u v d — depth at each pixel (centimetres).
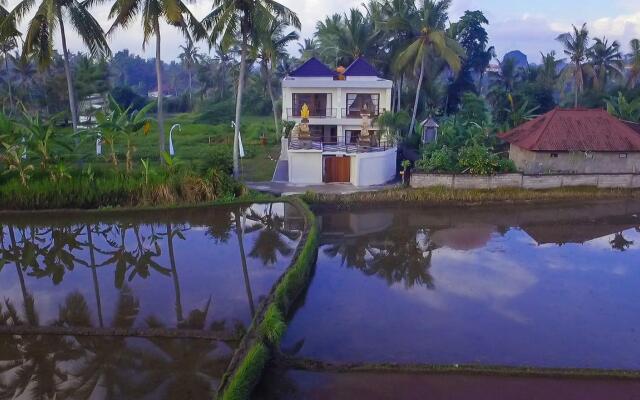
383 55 4722
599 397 1172
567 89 8156
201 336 1427
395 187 3056
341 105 3722
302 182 3247
